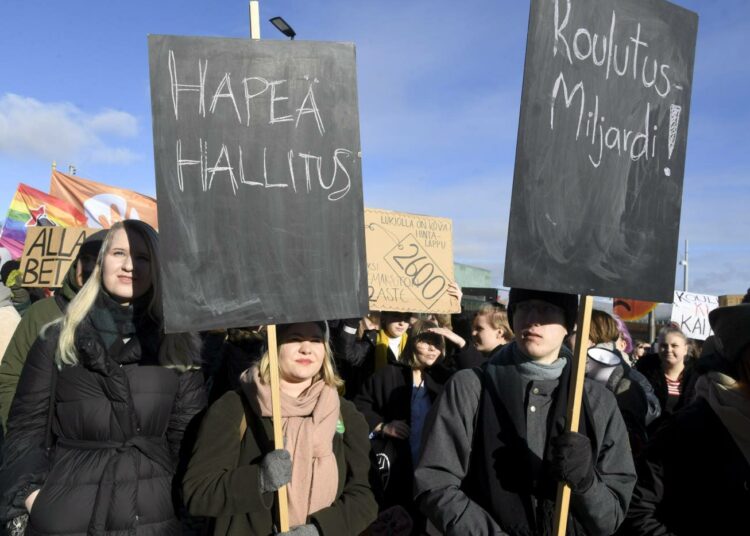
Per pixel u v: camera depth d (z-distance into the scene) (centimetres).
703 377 230
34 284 555
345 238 240
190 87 226
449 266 589
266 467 221
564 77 225
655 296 239
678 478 220
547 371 238
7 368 332
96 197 845
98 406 246
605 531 222
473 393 243
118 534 239
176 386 266
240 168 229
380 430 407
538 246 218
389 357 521
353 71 244
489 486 228
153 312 262
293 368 246
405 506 389
